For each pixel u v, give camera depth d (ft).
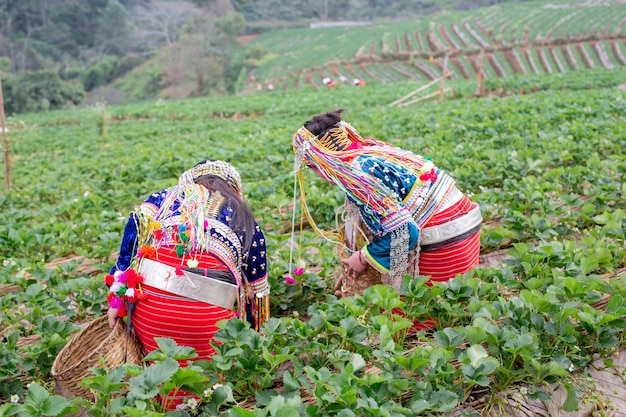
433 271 12.17
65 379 9.99
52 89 167.02
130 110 109.40
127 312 10.55
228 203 11.03
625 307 11.15
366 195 11.53
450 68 166.20
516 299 10.61
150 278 10.38
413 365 9.11
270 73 210.38
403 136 38.86
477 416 9.03
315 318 10.50
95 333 11.42
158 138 67.92
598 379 10.40
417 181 11.76
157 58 244.22
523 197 18.88
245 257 11.02
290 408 7.64
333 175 11.72
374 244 12.04
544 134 30.78
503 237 16.10
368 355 10.16
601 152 27.07
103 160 45.75
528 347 9.42
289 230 20.65
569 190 21.29
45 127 105.81
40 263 17.31
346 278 13.24
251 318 11.74
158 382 8.23
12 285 16.52
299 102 92.94
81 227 20.47
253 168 29.76
